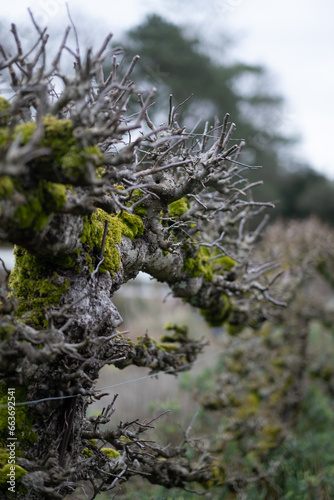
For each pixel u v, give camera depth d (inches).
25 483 55.5
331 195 633.6
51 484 55.6
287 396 184.7
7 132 47.9
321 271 195.6
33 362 51.3
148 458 82.4
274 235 187.5
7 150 41.8
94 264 62.8
